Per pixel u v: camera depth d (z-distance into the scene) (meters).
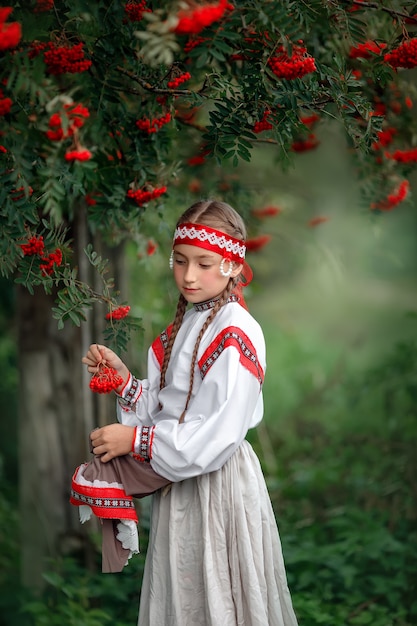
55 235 3.27
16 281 3.24
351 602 4.72
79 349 5.20
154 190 3.80
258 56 3.26
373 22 3.88
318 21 3.56
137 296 6.75
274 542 3.27
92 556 5.34
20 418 5.38
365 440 6.96
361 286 14.38
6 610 5.11
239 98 3.39
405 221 9.96
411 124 4.63
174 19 2.72
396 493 5.90
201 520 3.09
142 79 3.53
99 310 5.11
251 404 3.05
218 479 3.10
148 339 6.67
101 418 5.26
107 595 4.82
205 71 3.77
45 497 5.34
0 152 3.13
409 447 6.22
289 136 3.45
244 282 3.43
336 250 6.52
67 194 3.62
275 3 3.05
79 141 3.12
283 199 6.84
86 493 3.08
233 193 5.43
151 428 3.06
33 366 5.27
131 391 3.33
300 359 10.99
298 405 8.83
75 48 3.12
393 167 4.78
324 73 3.38
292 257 7.11
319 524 5.94
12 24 2.69
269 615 3.19
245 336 3.08
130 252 6.29
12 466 8.04
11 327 8.95
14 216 3.06
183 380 3.15
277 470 7.39
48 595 5.23
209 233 3.07
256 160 6.32
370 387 6.82
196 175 5.21
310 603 4.54
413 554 5.03
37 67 3.01
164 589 3.16
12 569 5.87
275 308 13.57
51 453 5.30
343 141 5.30
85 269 4.85
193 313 3.28
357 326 13.07
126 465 3.10
